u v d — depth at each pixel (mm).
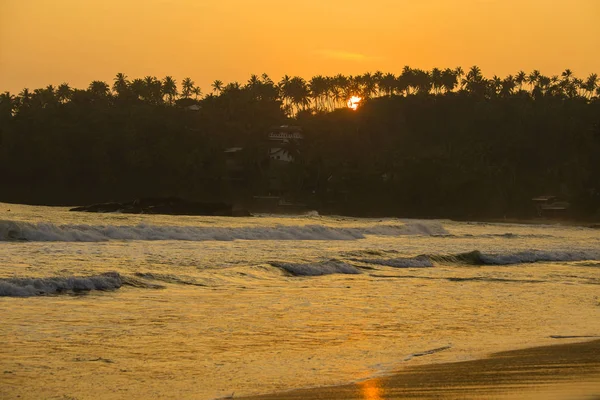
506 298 29594
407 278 36344
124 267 35000
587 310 26625
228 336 20438
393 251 49469
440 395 13719
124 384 15094
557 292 31969
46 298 25516
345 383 15164
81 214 95500
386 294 30062
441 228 93188
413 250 54781
